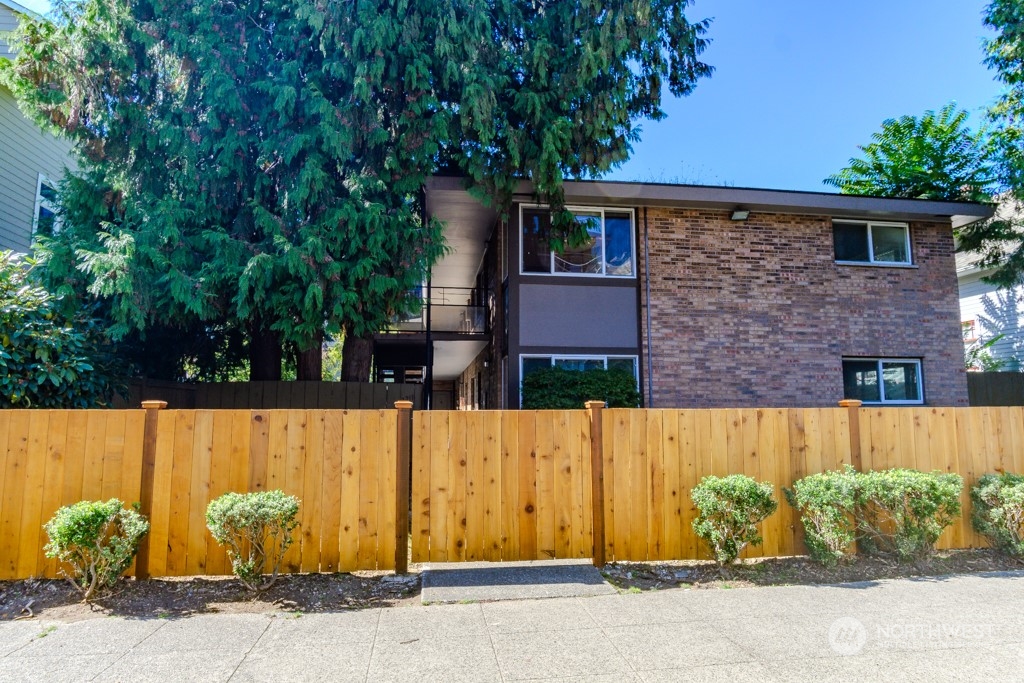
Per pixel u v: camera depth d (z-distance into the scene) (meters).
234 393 10.88
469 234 13.71
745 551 5.93
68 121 8.29
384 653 3.86
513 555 5.70
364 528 5.54
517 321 10.86
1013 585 5.23
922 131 19.11
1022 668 3.61
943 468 6.39
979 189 17.22
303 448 5.54
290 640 4.07
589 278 11.16
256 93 8.84
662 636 4.12
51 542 4.86
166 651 3.89
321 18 8.26
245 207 9.00
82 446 5.32
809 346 11.59
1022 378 13.83
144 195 8.83
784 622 4.37
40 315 7.11
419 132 9.11
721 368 11.26
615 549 5.82
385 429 5.66
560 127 9.20
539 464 5.82
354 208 8.67
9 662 3.72
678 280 11.38
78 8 8.41
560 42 9.78
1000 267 14.98
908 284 12.16
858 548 6.00
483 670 3.61
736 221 11.72
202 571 5.32
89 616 4.52
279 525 5.01
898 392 11.98
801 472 6.14
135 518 5.02
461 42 9.03
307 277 8.35
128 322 8.34
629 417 5.97
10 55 11.72
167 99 8.92
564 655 3.82
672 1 9.84
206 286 8.16
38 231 10.80
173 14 8.41
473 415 5.78
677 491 5.96
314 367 11.77
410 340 14.52
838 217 12.10
